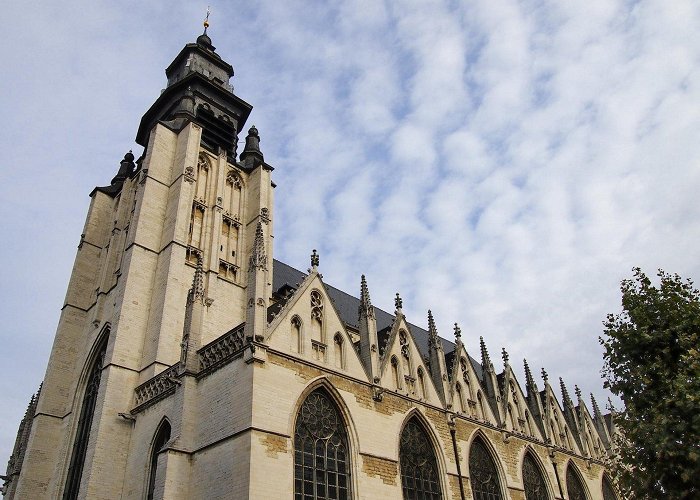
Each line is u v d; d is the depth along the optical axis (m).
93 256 60.62
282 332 37.88
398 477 40.03
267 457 32.12
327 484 35.38
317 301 42.34
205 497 32.81
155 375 43.38
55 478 47.34
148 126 68.38
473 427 50.47
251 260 39.31
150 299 49.53
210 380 37.06
